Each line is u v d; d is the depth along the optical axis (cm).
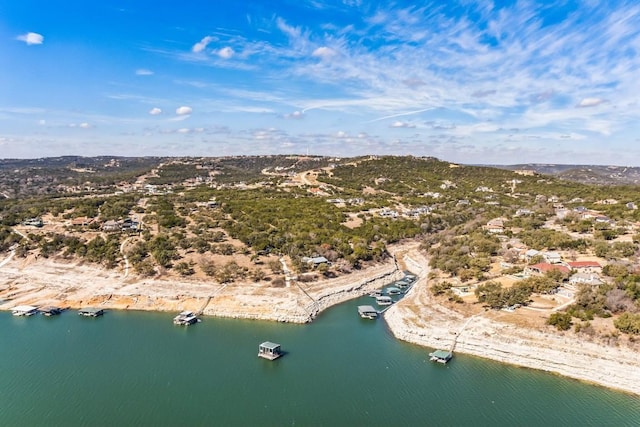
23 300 12662
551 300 10919
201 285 13025
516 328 9712
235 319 11619
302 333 10750
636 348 8600
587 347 8881
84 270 14138
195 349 9812
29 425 7119
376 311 11912
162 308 12194
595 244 14612
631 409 7594
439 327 10344
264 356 9412
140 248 14975
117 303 12462
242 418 7356
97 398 7875
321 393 8106
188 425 7175
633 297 10181
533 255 14200
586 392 8094
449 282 12975
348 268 14912
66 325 11156
